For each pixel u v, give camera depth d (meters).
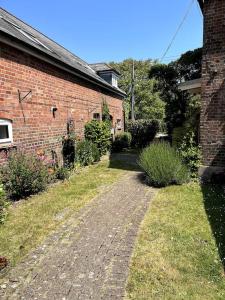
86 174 8.80
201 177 7.68
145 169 7.62
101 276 3.20
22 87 6.79
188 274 3.20
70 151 9.56
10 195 5.99
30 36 8.98
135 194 6.50
